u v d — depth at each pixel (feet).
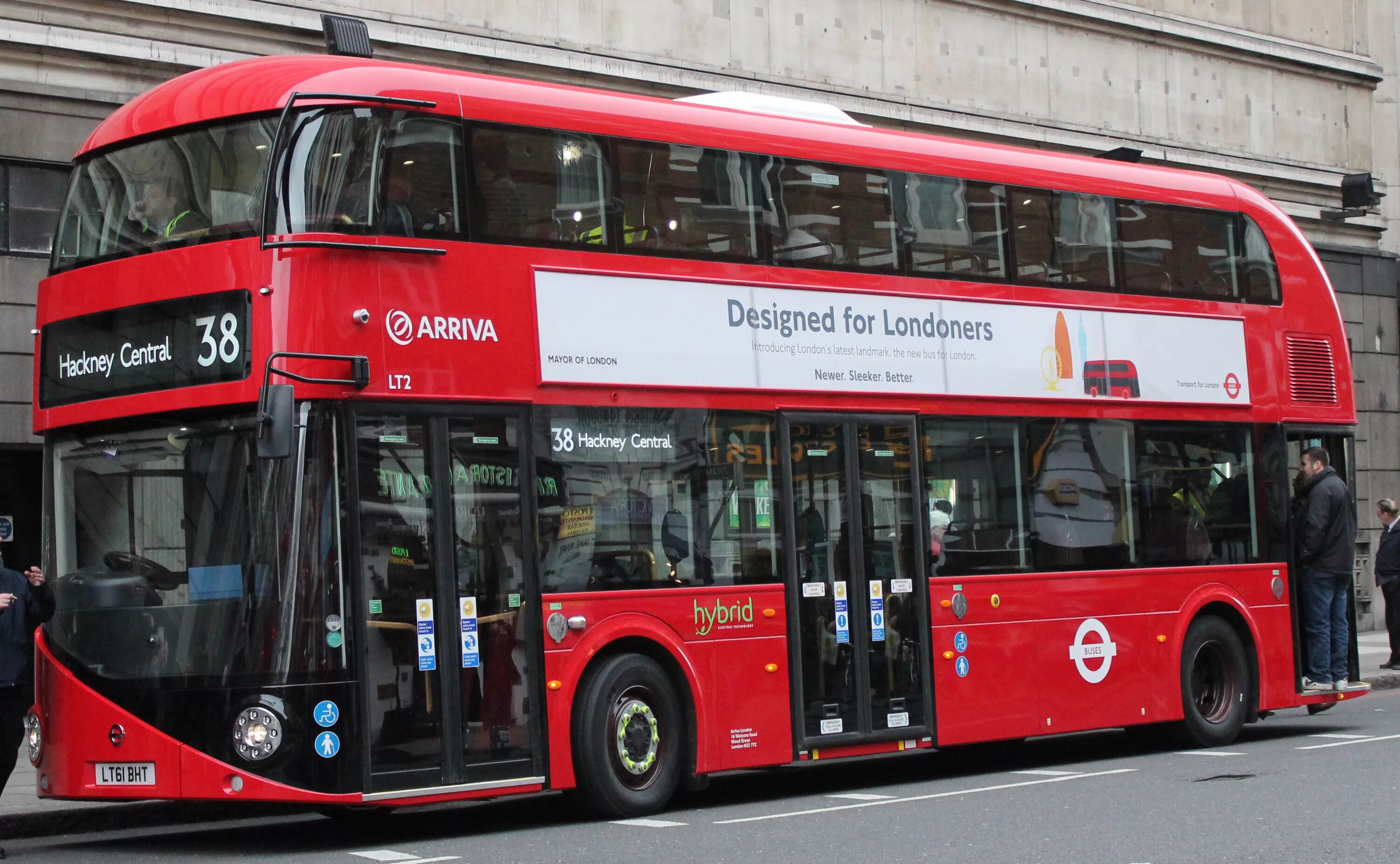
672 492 36.73
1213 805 34.30
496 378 33.99
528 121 35.24
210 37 56.18
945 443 42.04
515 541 34.09
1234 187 50.88
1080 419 45.16
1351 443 52.80
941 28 80.89
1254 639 49.06
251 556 31.22
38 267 53.31
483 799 39.06
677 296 37.11
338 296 31.89
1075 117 86.69
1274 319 50.80
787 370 38.88
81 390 33.40
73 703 32.37
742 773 47.75
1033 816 33.47
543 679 34.30
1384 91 104.06
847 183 40.83
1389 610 72.28
